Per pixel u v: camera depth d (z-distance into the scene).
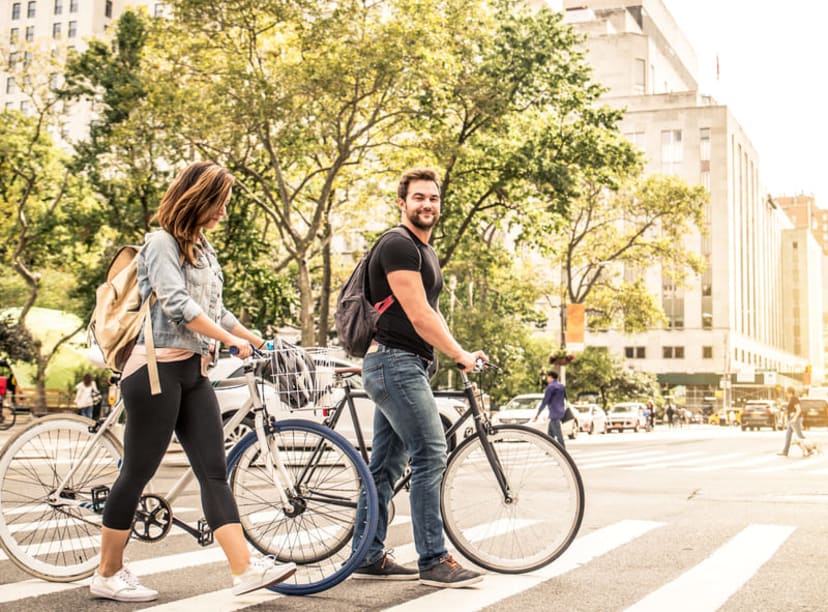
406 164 27.80
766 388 91.56
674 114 90.25
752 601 4.29
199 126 23.75
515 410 27.64
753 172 107.06
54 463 4.76
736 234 93.56
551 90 29.42
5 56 34.66
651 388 66.12
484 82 25.73
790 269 151.12
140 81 25.58
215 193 4.24
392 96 24.58
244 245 30.33
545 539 4.80
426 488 4.58
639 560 5.46
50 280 45.94
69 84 31.09
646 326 50.56
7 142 34.53
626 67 100.19
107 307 4.28
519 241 31.31
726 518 7.75
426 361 4.70
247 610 3.99
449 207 30.30
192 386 4.27
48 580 4.69
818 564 5.36
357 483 4.47
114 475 4.76
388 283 4.57
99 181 30.53
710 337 87.69
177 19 24.31
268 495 4.59
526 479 4.81
